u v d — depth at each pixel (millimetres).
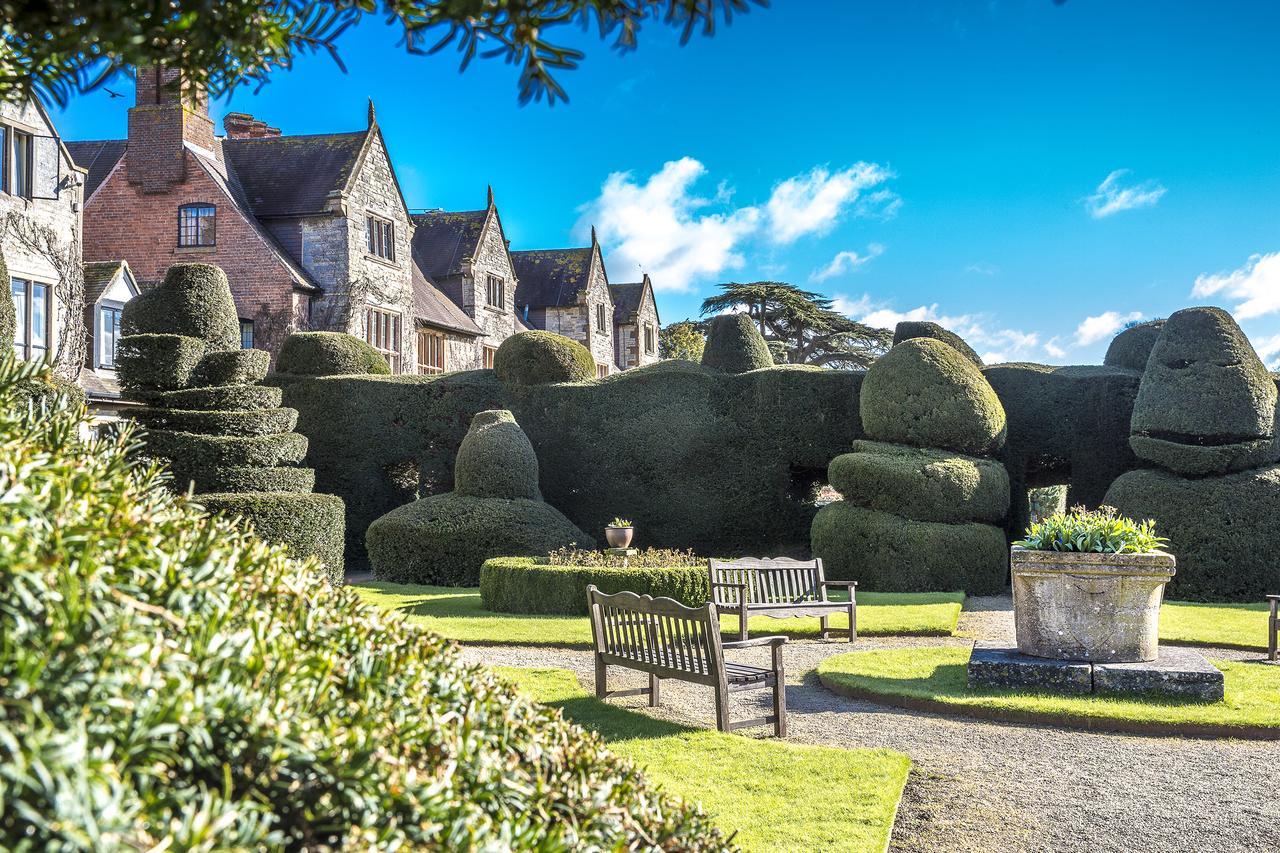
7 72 2355
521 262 46094
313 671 2020
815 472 20422
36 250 19047
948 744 6750
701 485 19984
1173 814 5324
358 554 20734
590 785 2453
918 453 17016
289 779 1791
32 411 2449
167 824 1521
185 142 26219
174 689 1681
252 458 15766
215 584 2045
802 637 11406
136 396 16062
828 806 5246
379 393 20969
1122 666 7887
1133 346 19766
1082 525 8430
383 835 1735
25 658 1516
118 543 1920
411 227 30578
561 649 10719
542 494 20422
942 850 4828
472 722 2230
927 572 16047
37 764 1358
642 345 51750
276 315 25406
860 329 50406
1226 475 15828
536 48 2061
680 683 8945
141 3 1862
